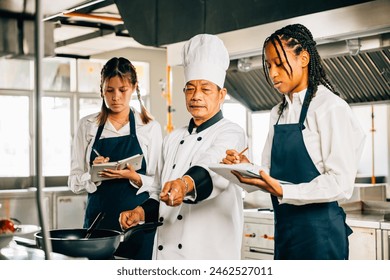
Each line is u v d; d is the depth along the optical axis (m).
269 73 2.05
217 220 2.17
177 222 2.19
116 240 1.77
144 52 8.07
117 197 2.89
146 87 8.10
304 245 2.01
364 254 3.63
